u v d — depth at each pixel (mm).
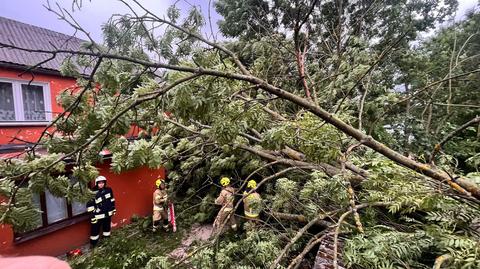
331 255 2104
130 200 6523
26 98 5852
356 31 5531
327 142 1945
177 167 6316
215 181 6172
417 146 3883
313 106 1839
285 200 3352
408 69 5277
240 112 1873
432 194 1572
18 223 1779
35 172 1885
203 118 1772
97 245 5352
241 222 4660
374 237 1745
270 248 2799
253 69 3566
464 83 4629
